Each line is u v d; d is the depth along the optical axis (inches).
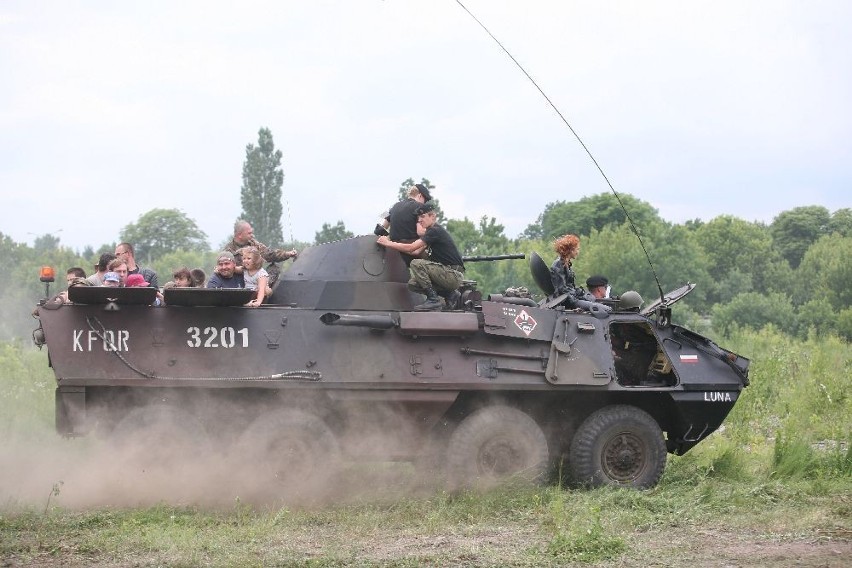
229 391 436.1
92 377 416.8
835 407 727.1
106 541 351.6
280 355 433.4
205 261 2265.0
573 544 347.9
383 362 441.4
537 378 453.7
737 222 3356.3
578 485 463.2
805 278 3019.2
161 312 427.8
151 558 332.5
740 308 2174.0
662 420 495.8
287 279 470.3
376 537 369.7
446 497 431.8
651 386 467.8
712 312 2391.7
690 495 440.5
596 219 2979.8
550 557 338.6
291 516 398.9
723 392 475.8
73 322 421.7
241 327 433.7
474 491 435.2
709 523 395.5
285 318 439.2
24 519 381.4
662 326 479.8
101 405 431.2
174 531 361.7
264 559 331.3
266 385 428.1
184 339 427.5
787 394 748.6
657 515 406.0
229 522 388.5
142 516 390.6
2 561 328.8
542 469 450.9
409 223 472.1
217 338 430.3
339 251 472.7
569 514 398.6
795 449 510.0
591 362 461.1
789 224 4047.7
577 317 468.1
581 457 461.7
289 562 327.0
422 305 463.2
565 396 477.1
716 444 547.2
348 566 323.3
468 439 444.8
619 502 428.8
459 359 449.1
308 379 431.5
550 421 485.4
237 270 478.6
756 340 1205.1
